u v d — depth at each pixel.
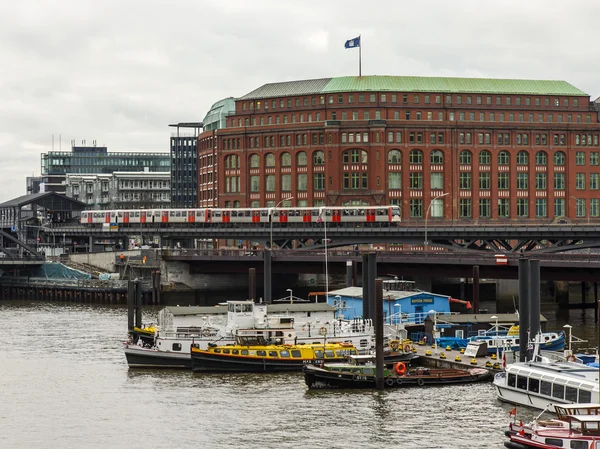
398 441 70.12
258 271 173.75
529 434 65.44
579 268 127.81
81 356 106.00
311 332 99.38
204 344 97.06
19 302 180.00
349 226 189.62
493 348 96.62
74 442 71.69
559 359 87.94
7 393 87.25
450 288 178.25
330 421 75.56
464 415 76.56
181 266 180.38
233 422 75.88
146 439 72.00
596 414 65.81
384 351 94.88
